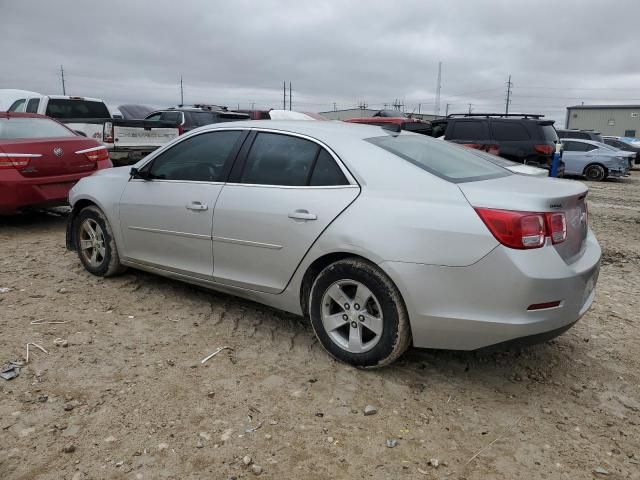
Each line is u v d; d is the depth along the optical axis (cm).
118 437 271
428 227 304
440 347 317
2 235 694
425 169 330
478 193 305
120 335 388
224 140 411
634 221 979
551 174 1112
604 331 428
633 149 2634
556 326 303
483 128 1154
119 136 1070
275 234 361
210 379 331
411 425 292
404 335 320
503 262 289
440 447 275
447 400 319
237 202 382
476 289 296
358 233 322
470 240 295
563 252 307
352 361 343
